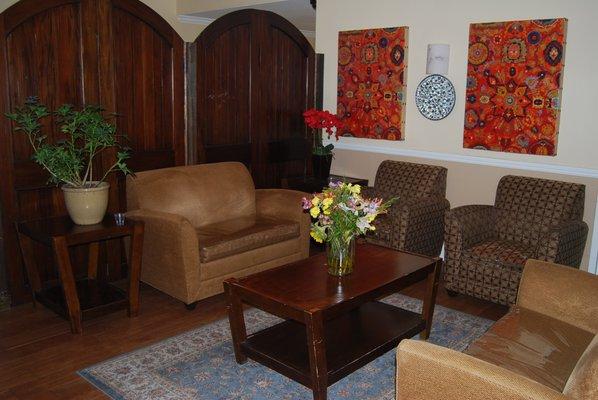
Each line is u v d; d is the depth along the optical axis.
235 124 4.69
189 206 3.94
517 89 4.11
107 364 2.87
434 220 4.29
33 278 3.57
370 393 2.63
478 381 1.59
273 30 4.86
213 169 4.20
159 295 3.90
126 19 3.90
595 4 3.74
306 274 2.89
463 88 4.41
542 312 2.58
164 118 4.23
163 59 4.16
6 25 3.33
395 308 3.25
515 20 4.07
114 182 3.97
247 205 4.27
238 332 2.83
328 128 4.81
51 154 3.25
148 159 4.16
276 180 5.12
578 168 3.95
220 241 3.60
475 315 3.59
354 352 2.66
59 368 2.83
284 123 5.10
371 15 4.91
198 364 2.89
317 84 5.30
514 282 3.50
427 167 4.56
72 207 3.34
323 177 4.97
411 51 4.69
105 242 4.04
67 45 3.62
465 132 4.43
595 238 3.94
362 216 2.79
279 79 4.98
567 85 3.93
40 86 3.53
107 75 3.83
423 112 4.67
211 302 3.76
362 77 5.02
